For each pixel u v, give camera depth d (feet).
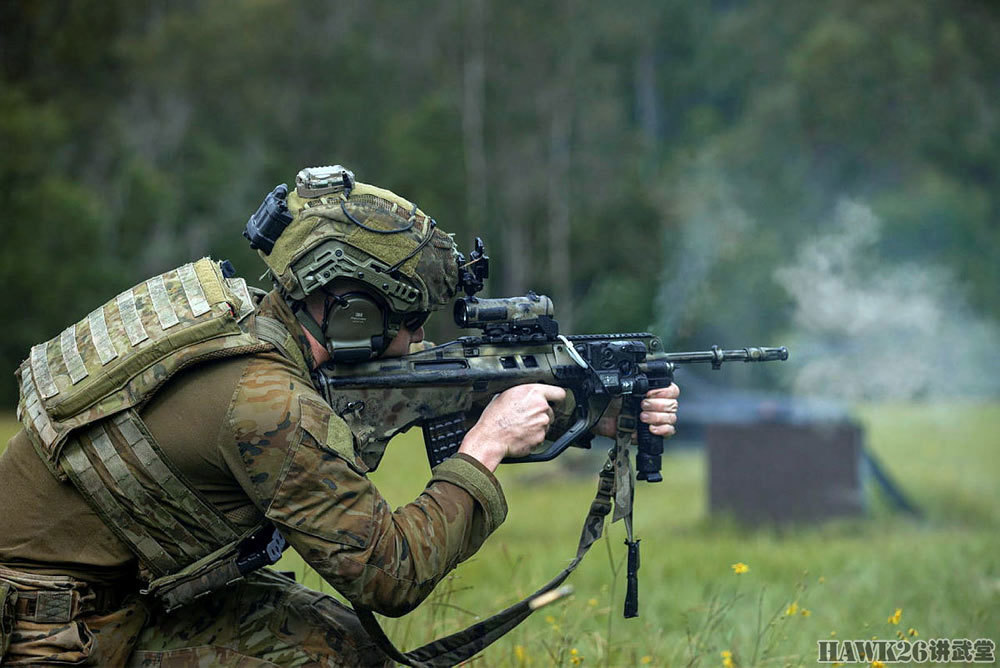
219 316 18.92
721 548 68.28
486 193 339.77
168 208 287.89
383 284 19.44
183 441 18.53
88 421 18.40
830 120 423.23
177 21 323.57
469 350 21.24
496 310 21.29
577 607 35.37
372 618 19.80
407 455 82.02
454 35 359.25
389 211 19.61
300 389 19.02
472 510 19.77
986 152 431.43
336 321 19.54
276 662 19.88
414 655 20.62
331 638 20.33
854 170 429.38
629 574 22.75
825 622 38.52
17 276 249.55
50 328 252.62
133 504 18.63
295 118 345.72
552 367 21.66
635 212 329.93
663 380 23.15
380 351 20.15
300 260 19.27
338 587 18.81
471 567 46.50
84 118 318.04
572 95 348.38
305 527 18.60
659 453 23.13
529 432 20.53
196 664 19.67
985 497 107.04
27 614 18.58
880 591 45.65
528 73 353.51
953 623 37.32
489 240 333.42
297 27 352.49
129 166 290.15
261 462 18.51
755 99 441.68
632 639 34.73
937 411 220.23
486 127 350.23
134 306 19.43
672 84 465.06
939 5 463.83
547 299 21.98
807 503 93.35
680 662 31.55
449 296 20.79
